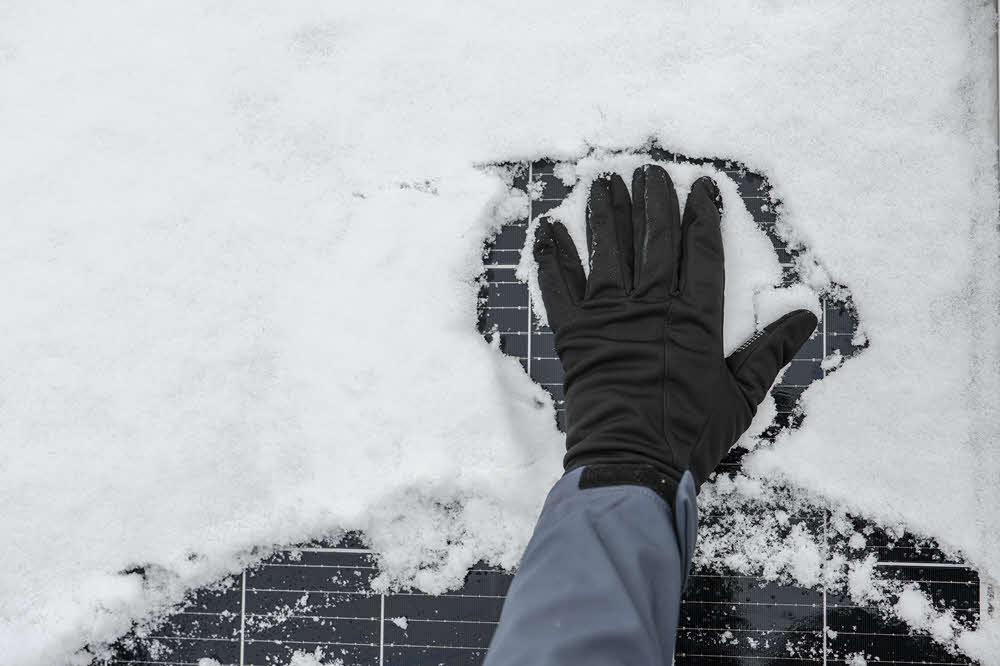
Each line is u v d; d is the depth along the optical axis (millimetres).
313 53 1289
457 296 1248
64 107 1316
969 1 1193
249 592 1247
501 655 864
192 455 1255
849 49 1205
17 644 1232
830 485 1186
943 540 1165
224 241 1280
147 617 1251
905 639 1166
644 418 1098
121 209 1295
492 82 1260
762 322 1218
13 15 1336
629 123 1237
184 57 1304
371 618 1229
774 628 1187
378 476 1226
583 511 999
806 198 1206
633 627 862
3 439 1281
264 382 1260
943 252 1177
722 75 1225
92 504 1261
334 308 1260
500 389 1229
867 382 1189
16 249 1304
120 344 1278
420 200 1262
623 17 1244
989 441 1156
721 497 1206
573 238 1260
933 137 1187
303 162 1281
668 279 1186
